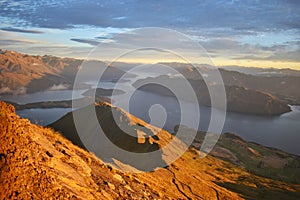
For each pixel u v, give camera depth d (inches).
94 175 884.0
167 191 1556.3
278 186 3946.9
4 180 418.9
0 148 473.1
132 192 971.9
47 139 937.5
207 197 2149.4
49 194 504.1
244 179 3949.3
